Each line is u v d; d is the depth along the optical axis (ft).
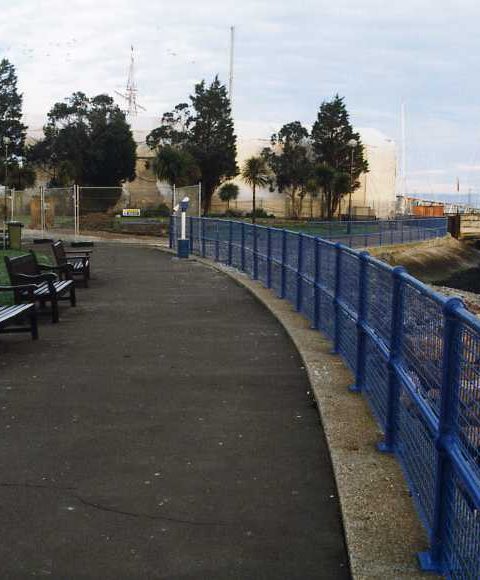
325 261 29.71
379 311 18.30
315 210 290.76
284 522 13.16
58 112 252.83
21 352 27.61
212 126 262.06
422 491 12.68
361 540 11.90
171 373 24.39
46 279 33.19
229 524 13.07
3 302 37.78
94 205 129.18
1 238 85.20
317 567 11.58
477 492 9.08
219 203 275.80
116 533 12.69
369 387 19.57
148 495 14.33
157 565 11.60
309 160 290.35
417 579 10.71
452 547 10.53
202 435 18.02
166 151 205.16
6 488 14.66
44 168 260.42
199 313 37.29
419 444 13.15
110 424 18.84
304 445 17.30
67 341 29.73
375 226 151.12
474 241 258.37
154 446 17.19
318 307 31.37
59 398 21.25
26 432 18.16
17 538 12.50
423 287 13.21
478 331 9.21
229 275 55.06
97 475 15.37
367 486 14.10
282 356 27.09
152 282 51.44
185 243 71.97
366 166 291.38
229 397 21.49
